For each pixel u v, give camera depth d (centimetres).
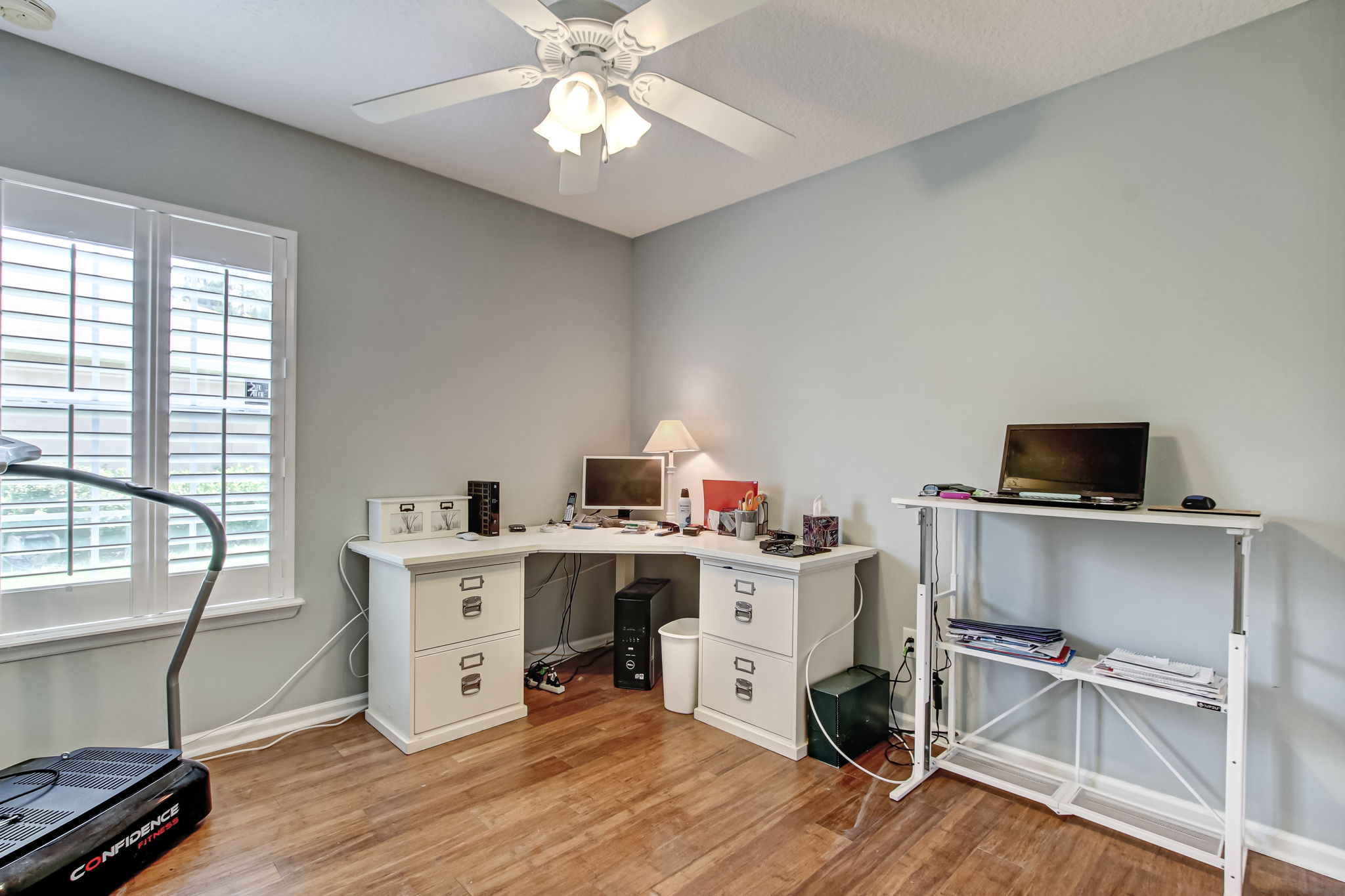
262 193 242
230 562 233
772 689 238
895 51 197
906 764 228
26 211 195
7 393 192
